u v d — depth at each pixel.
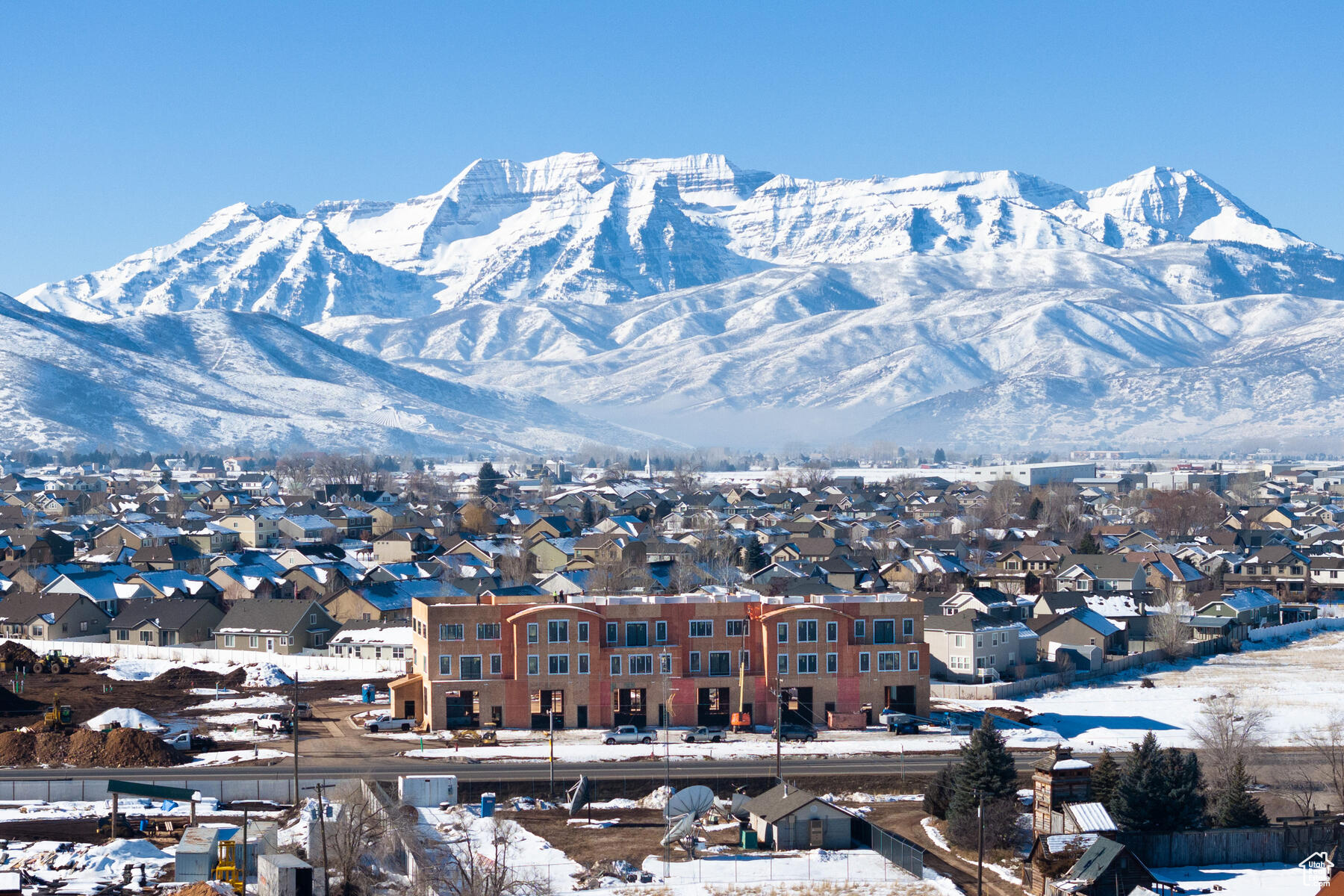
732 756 152.12
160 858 117.38
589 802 137.88
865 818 134.25
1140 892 108.00
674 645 169.12
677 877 115.44
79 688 191.62
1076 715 179.38
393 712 169.25
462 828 126.19
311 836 114.88
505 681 166.00
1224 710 174.38
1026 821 131.75
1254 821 126.81
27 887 108.56
